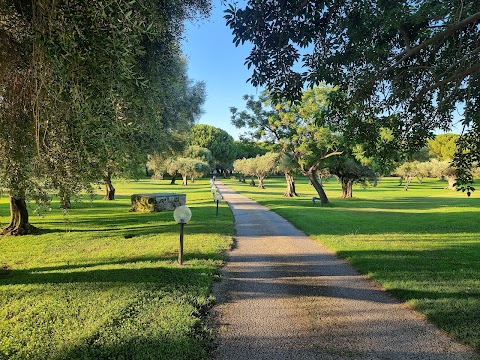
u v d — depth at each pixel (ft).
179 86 41.88
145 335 14.37
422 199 124.26
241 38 18.53
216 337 14.87
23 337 14.39
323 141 87.10
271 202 96.99
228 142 332.80
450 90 23.22
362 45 20.29
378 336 14.96
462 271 24.73
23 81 16.74
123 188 177.06
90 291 20.11
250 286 22.07
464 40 21.17
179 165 219.61
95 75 14.17
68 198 19.58
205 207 78.84
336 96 24.47
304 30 18.26
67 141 15.38
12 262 28.48
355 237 40.09
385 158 26.68
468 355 13.25
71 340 14.01
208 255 29.73
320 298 19.86
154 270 24.62
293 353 13.50
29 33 15.25
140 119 22.02
